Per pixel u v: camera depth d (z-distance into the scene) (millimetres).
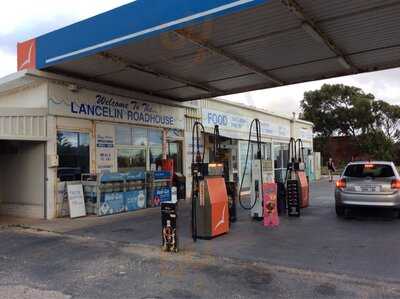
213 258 7234
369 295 5301
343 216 11844
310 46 10648
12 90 12867
